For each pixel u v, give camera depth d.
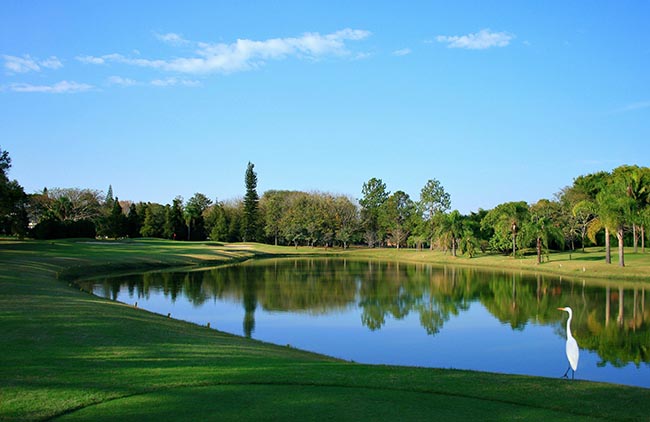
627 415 10.62
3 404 10.34
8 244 73.00
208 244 115.94
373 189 153.25
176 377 12.75
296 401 10.97
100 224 120.94
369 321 32.66
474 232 106.12
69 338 17.48
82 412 10.02
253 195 140.12
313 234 135.62
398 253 119.50
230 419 9.67
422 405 10.94
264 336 27.91
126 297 40.59
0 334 17.47
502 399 11.55
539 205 98.62
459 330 29.88
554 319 33.12
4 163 58.66
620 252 61.97
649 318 32.72
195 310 35.78
